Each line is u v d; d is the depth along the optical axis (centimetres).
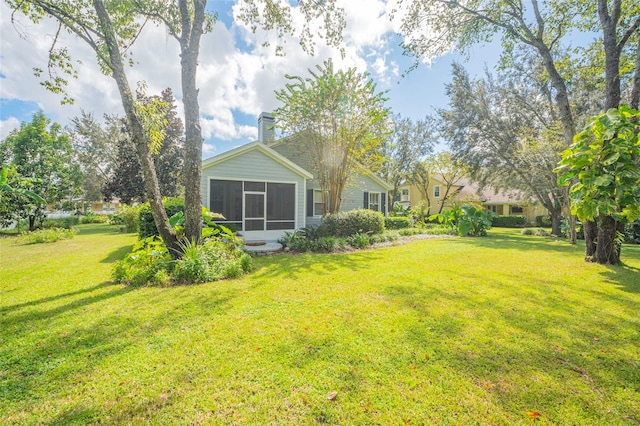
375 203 1695
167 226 564
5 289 461
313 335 293
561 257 745
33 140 1722
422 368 234
